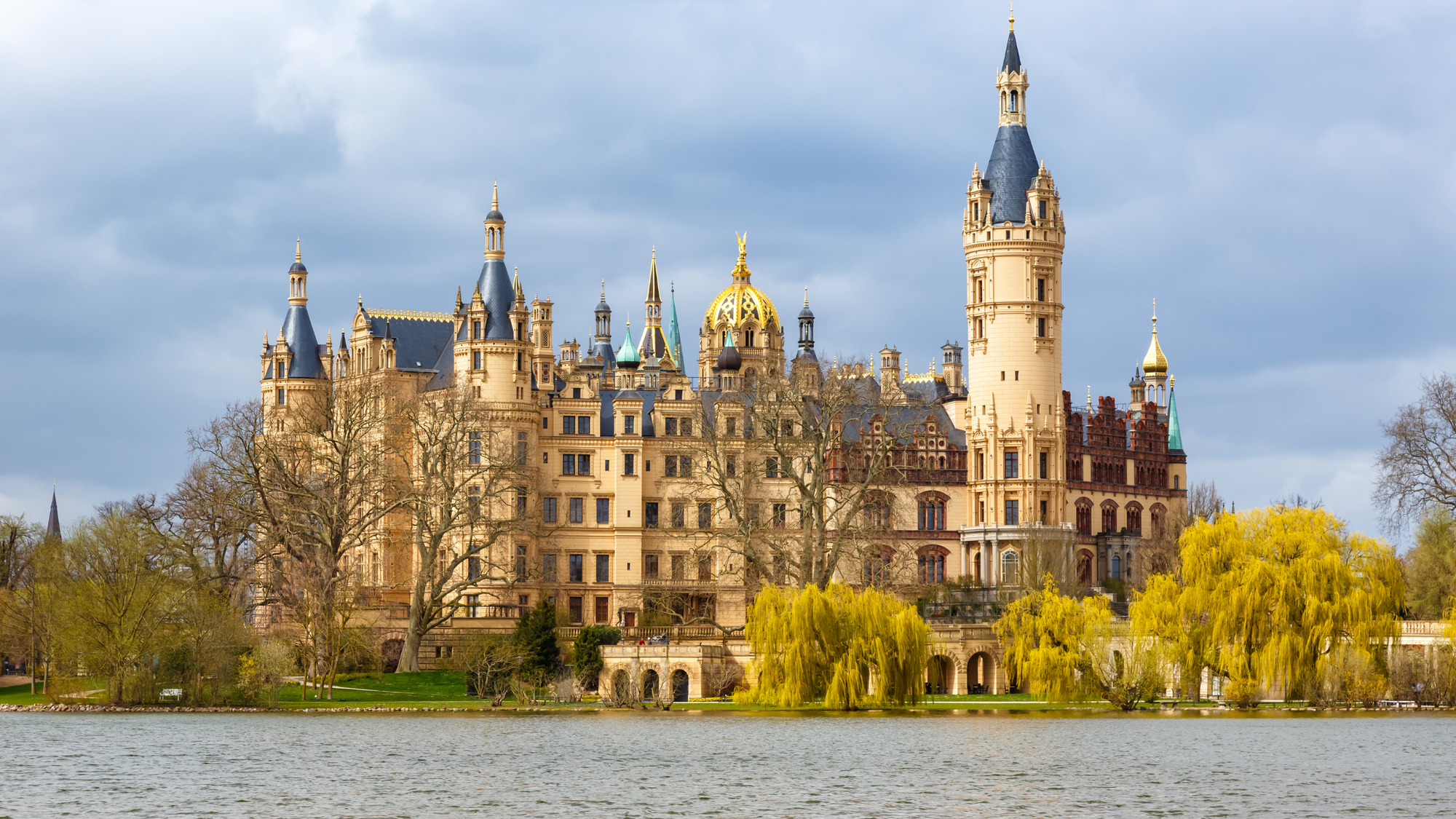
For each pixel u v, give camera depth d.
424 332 188.75
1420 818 80.88
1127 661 127.12
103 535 135.25
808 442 156.12
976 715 124.56
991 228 191.62
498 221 177.25
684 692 142.12
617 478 181.25
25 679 163.88
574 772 94.12
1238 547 125.44
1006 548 189.25
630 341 189.88
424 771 94.81
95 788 88.94
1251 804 84.12
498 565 156.38
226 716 127.12
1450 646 127.00
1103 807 83.25
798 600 124.94
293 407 185.38
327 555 144.62
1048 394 191.25
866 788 88.56
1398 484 145.62
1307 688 123.12
